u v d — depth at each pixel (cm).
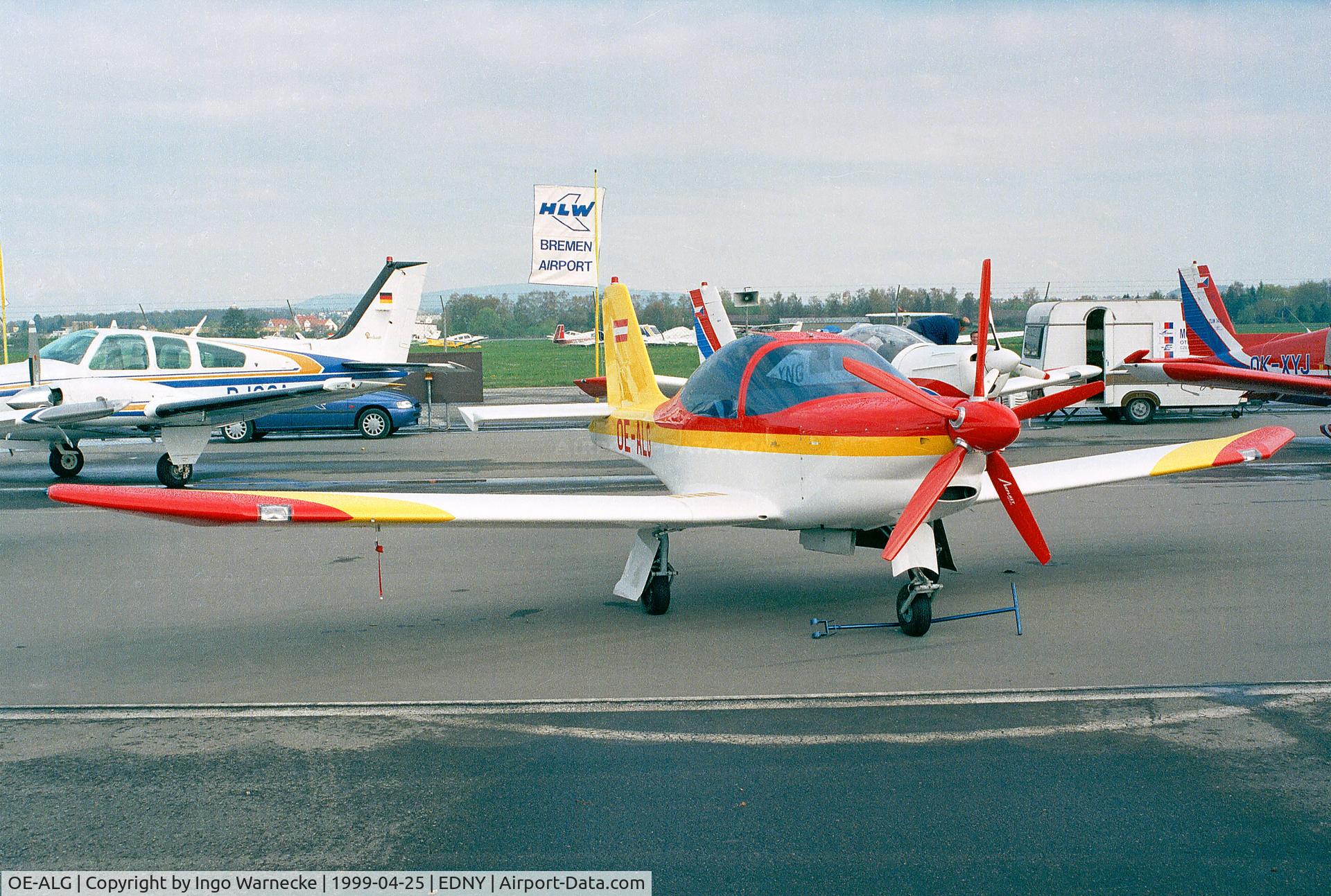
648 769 397
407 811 363
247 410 1321
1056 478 711
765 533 934
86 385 1352
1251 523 927
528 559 831
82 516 1070
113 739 437
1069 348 2027
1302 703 462
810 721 449
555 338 8275
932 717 451
